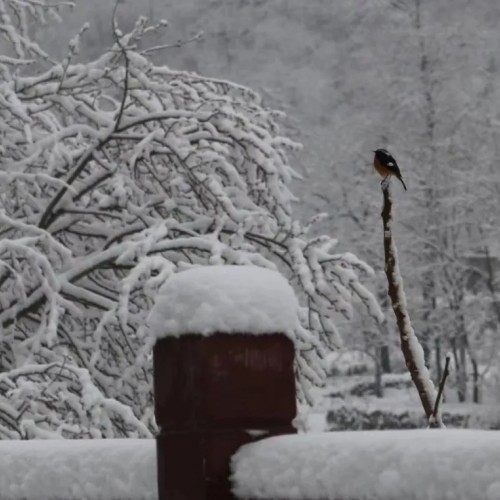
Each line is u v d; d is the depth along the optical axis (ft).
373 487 9.62
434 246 150.20
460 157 156.35
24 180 48.39
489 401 135.54
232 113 50.03
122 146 52.80
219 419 11.83
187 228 49.60
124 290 42.55
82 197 54.29
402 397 171.73
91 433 39.06
